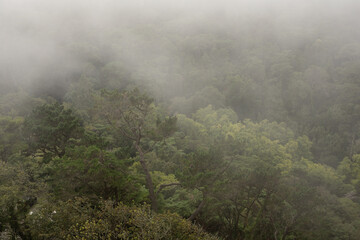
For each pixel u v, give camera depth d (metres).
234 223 20.59
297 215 19.03
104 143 20.84
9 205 16.52
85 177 15.99
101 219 12.44
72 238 12.02
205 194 18.05
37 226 13.09
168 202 22.17
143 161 19.95
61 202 13.55
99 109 19.89
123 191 17.16
